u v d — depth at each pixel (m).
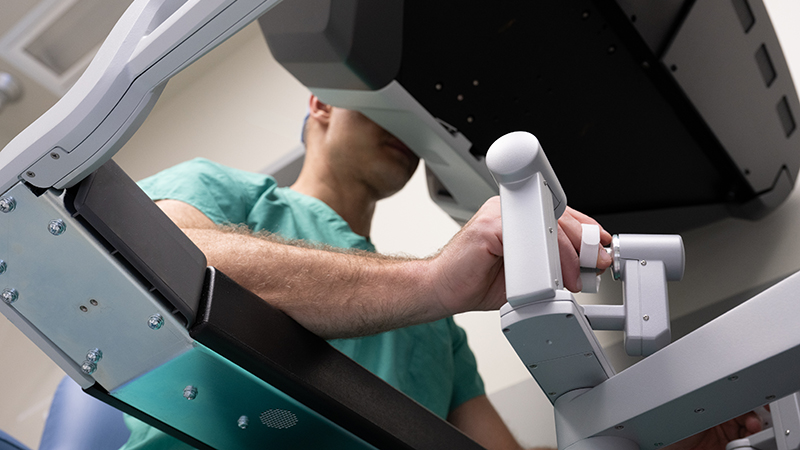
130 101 0.41
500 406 1.36
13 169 0.42
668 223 1.22
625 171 1.11
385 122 1.04
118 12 2.17
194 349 0.49
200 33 0.39
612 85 1.03
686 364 0.49
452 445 0.65
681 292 1.25
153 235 0.48
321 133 1.27
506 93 1.00
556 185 0.54
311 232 1.11
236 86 2.30
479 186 1.08
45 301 0.46
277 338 0.54
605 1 0.94
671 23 1.00
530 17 0.96
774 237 1.18
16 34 2.19
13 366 2.30
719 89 1.07
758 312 0.46
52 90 2.37
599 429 0.54
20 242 0.44
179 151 2.34
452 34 0.94
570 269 0.63
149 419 0.56
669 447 0.92
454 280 0.64
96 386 0.51
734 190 1.18
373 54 0.89
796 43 1.33
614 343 1.24
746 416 0.89
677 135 1.09
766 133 1.16
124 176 0.50
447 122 0.98
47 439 1.03
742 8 1.11
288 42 0.92
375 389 0.60
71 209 0.43
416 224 1.72
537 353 0.52
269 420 0.57
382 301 0.64
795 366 0.45
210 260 0.62
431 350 1.12
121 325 0.47
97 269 0.45
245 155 2.15
